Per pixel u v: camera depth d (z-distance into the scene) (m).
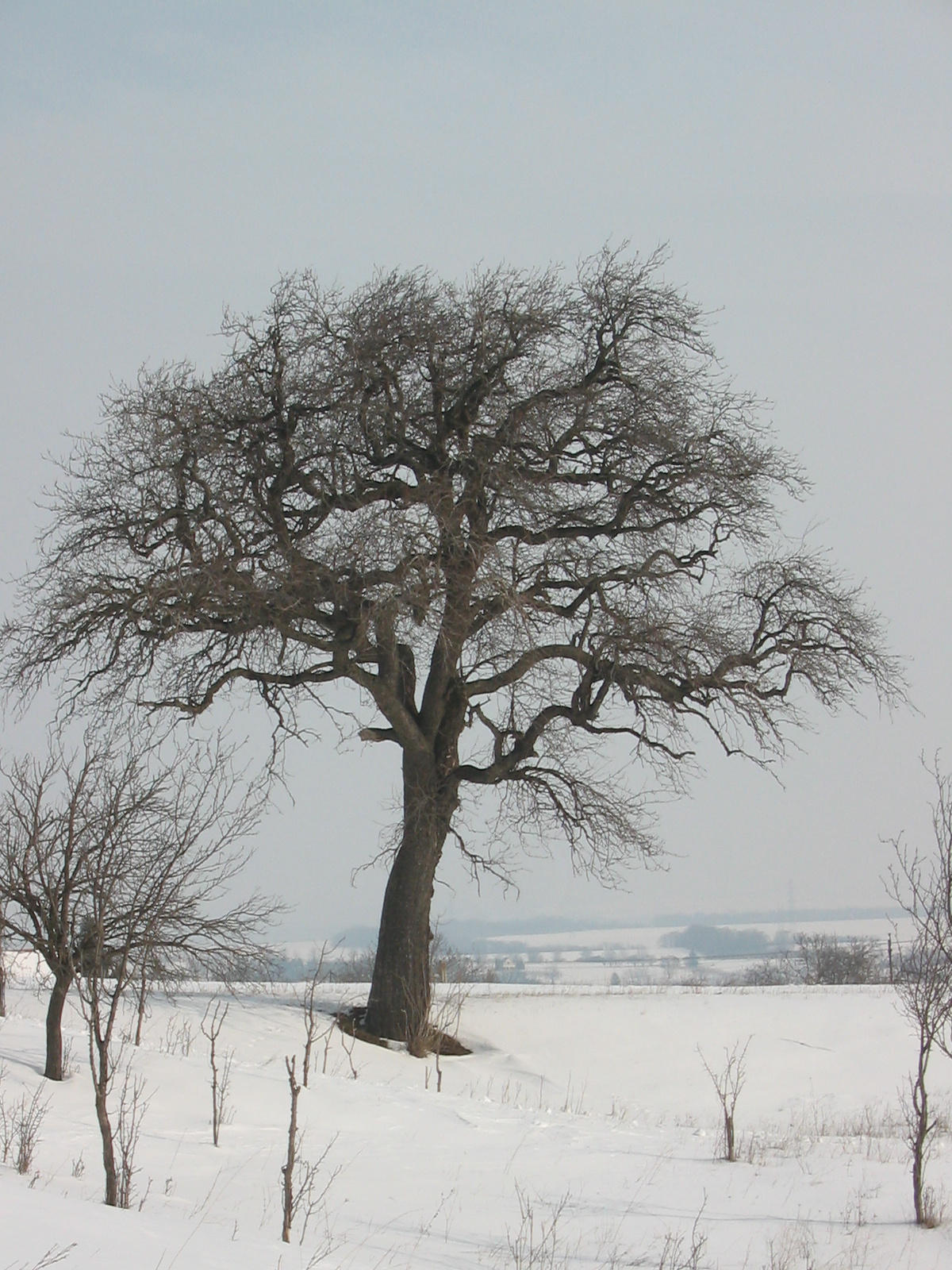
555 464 25.95
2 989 20.89
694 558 27.59
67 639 24.88
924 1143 16.03
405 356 25.25
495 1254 10.49
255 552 24.08
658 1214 12.25
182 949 19.64
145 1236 7.92
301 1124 16.14
